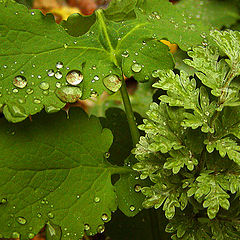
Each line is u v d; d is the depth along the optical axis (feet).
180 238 1.38
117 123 1.54
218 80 1.39
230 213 1.39
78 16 1.47
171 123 1.39
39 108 1.38
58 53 1.42
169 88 1.38
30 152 1.40
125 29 1.46
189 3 1.65
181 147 1.38
